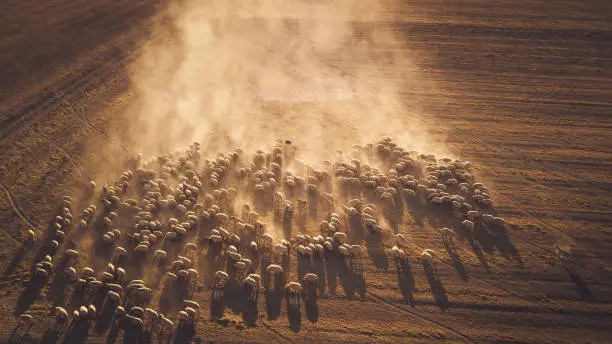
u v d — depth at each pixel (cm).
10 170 3300
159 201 3005
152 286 2470
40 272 2470
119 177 3297
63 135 3744
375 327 2328
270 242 2767
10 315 2272
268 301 2436
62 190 3138
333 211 3095
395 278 2608
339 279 2589
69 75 4644
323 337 2266
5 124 3806
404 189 3234
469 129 4112
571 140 3975
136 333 2220
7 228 2791
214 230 2788
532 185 3412
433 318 2384
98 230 2817
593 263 2734
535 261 2739
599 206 3216
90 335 2200
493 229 2975
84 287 2430
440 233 2934
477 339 2286
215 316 2333
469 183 3391
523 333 2319
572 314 2420
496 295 2516
